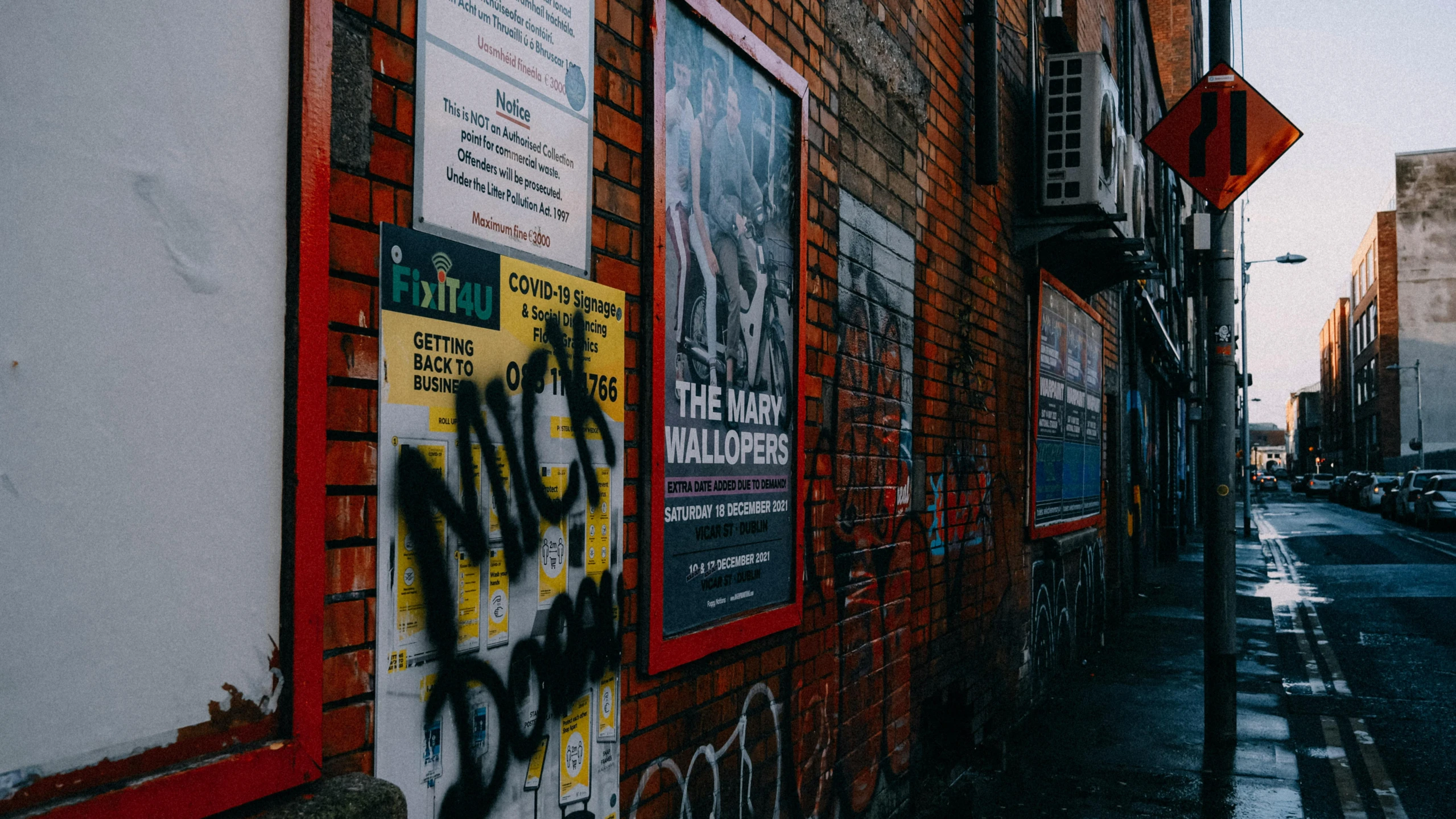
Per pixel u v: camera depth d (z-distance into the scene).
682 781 2.84
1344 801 5.29
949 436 5.43
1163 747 6.19
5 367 1.23
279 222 1.61
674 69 2.85
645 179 2.70
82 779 1.30
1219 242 6.65
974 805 5.07
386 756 1.78
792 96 3.67
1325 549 22.47
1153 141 6.70
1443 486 29.66
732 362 3.18
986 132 5.77
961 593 5.56
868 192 4.38
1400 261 57.41
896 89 4.71
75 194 1.31
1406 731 6.75
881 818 4.41
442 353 1.94
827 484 3.89
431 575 1.90
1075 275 8.66
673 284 2.83
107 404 1.34
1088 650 9.34
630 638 2.60
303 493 1.62
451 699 1.94
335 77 1.72
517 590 2.15
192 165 1.47
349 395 1.73
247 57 1.56
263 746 1.54
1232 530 6.40
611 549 2.52
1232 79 6.51
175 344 1.44
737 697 3.17
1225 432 6.49
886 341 4.55
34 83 1.26
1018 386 6.87
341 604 1.70
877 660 4.37
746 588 3.23
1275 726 6.73
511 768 2.12
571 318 2.36
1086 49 9.69
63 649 1.28
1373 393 67.75
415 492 1.86
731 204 3.19
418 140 1.90
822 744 3.80
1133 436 14.02
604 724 2.47
